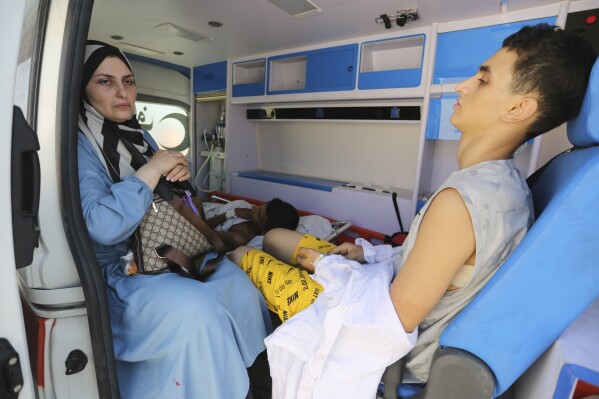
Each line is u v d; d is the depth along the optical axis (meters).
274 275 1.43
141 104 3.40
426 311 0.77
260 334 1.34
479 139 0.83
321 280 1.00
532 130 0.77
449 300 0.85
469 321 0.73
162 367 1.17
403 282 0.78
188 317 1.12
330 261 1.02
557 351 0.65
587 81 0.69
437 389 0.78
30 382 0.68
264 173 3.61
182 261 1.24
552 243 0.64
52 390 0.93
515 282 0.67
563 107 0.72
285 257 1.83
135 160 1.35
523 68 0.72
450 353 0.76
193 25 2.34
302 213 2.99
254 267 1.52
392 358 0.83
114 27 2.43
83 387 0.97
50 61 0.79
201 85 3.69
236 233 2.22
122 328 1.21
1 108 0.60
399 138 2.82
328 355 0.87
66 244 0.88
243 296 1.31
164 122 3.62
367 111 2.68
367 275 0.91
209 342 1.12
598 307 0.82
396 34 2.27
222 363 1.14
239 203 2.73
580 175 0.61
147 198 1.17
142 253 1.25
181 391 1.12
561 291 0.66
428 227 0.76
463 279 0.80
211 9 2.04
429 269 0.74
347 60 2.52
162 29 2.44
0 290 0.63
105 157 1.25
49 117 0.80
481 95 0.79
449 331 0.76
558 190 0.69
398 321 0.78
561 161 0.87
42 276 0.87
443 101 2.11
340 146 3.22
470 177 0.77
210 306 1.15
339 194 2.84
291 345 0.93
